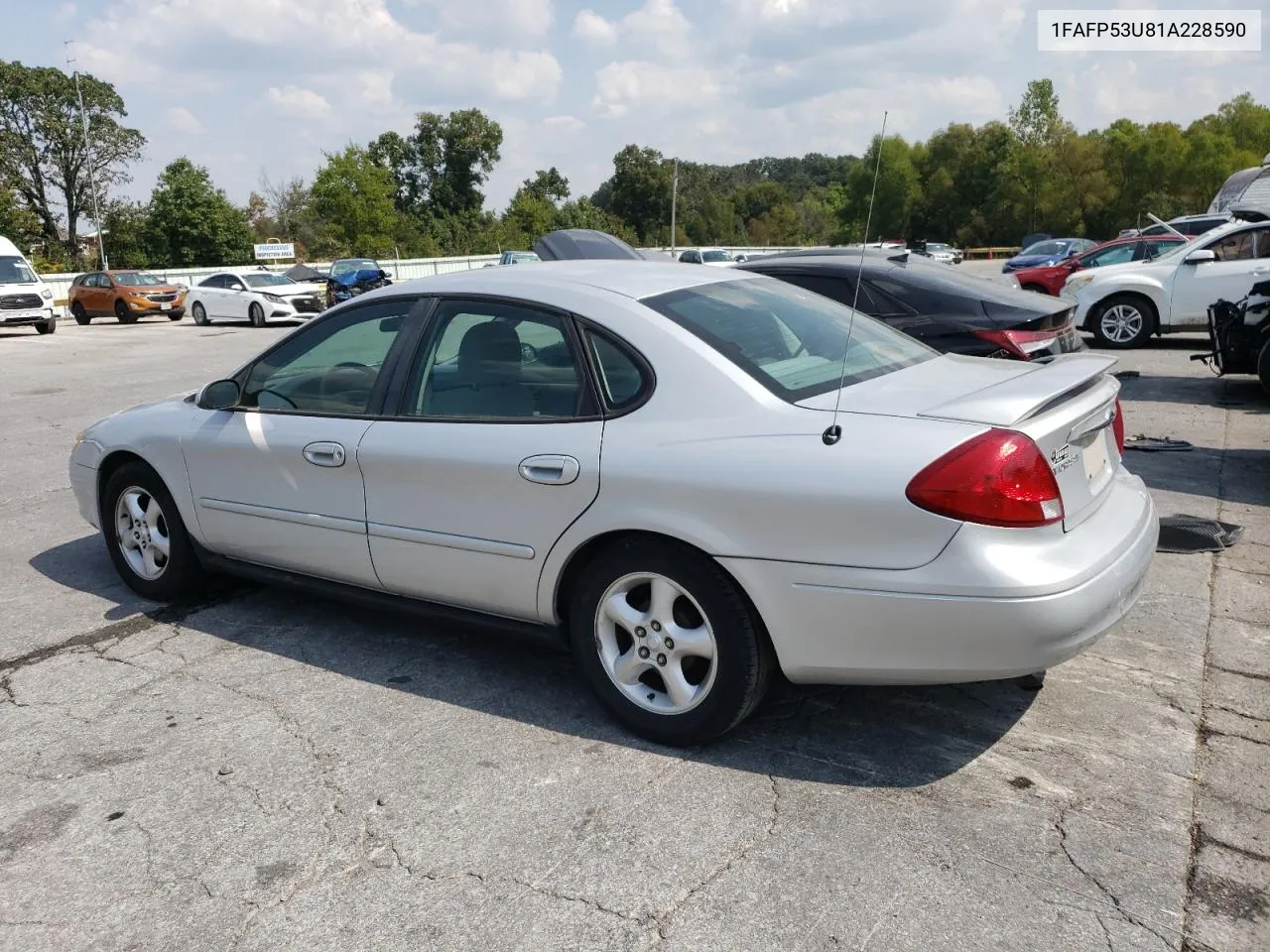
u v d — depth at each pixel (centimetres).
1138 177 7256
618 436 318
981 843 268
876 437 284
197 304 2772
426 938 241
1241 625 404
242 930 246
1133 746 315
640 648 324
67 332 2606
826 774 305
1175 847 264
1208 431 763
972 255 7156
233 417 425
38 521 637
